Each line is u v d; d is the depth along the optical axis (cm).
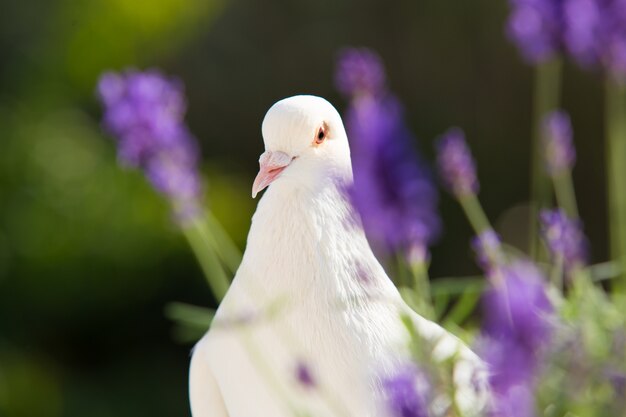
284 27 1608
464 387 366
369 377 414
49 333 1418
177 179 529
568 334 343
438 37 1567
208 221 577
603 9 509
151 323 1442
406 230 350
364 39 1584
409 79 1573
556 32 517
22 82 1430
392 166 347
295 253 428
